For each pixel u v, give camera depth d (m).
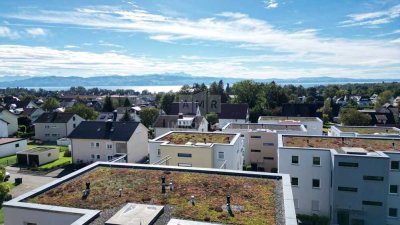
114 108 127.75
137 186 19.33
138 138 56.94
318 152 32.69
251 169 49.91
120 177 21.02
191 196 17.58
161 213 15.55
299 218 32.69
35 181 44.47
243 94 118.88
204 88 141.00
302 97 170.25
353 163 29.73
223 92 131.00
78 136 54.97
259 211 15.73
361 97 181.88
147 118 92.00
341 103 158.12
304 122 61.38
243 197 17.47
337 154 30.17
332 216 30.92
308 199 33.41
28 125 87.44
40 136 78.31
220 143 34.59
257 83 123.31
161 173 21.73
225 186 19.12
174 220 14.24
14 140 61.97
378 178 29.31
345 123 78.62
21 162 53.59
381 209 29.45
